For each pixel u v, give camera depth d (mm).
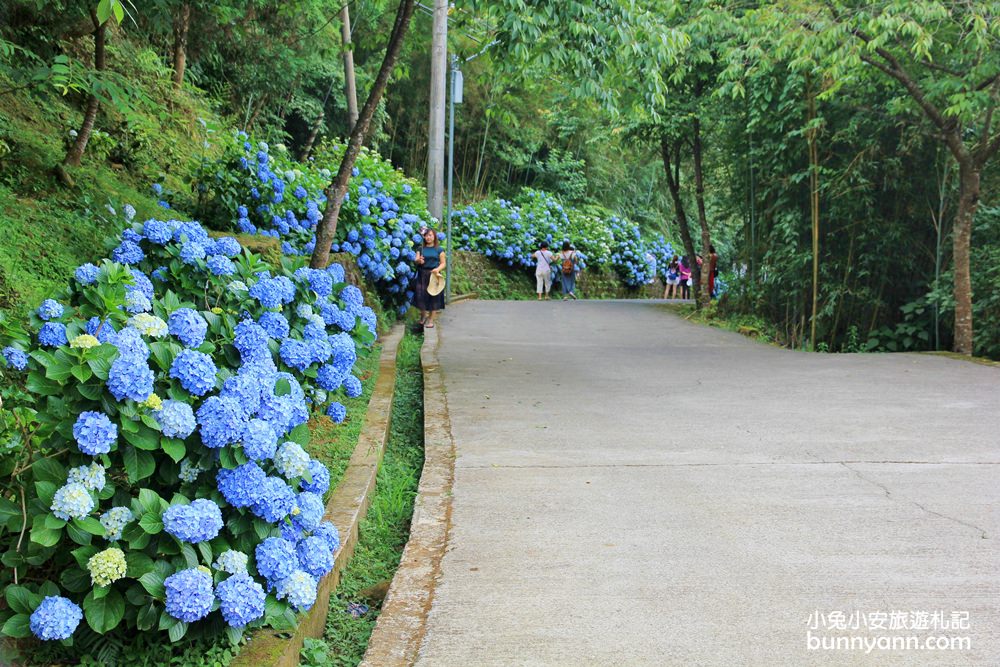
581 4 7074
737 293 15805
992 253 11578
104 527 2447
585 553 3678
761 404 6969
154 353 2771
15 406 3328
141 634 2549
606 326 14289
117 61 10914
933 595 3240
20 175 7148
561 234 26641
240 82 16391
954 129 10523
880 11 9633
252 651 2602
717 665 2725
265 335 3586
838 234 13406
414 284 12930
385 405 6156
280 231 10016
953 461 5133
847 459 5195
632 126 16406
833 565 3529
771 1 11391
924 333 12328
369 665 2738
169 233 4645
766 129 13805
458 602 3191
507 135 31312
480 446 5523
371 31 19297
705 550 3709
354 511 3910
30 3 8164
